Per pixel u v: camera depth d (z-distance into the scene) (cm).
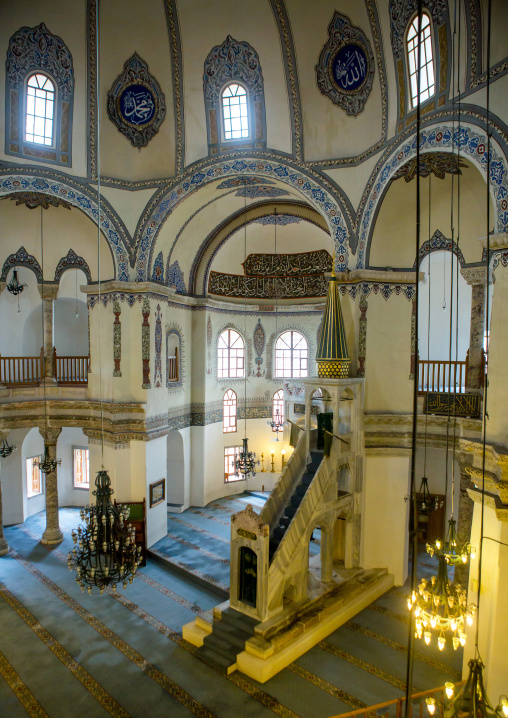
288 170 1298
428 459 1520
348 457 1222
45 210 1455
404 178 1130
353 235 1242
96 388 1474
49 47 1244
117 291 1410
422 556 1442
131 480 1430
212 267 1850
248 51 1239
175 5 1221
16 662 962
